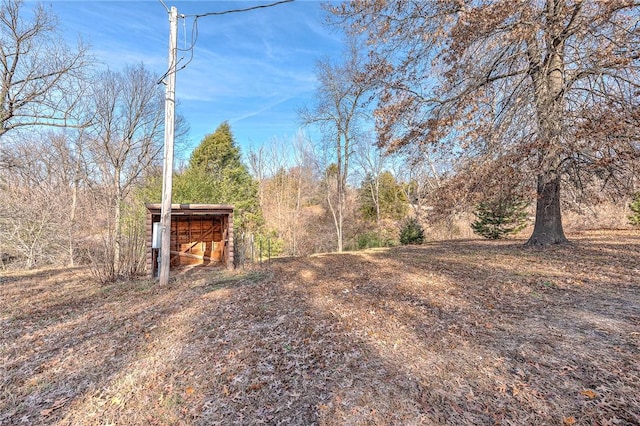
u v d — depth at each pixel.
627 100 6.02
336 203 25.42
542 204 9.09
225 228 9.32
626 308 4.00
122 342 3.93
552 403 2.34
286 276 7.23
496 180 7.29
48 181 15.76
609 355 2.90
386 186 26.23
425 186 19.83
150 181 16.14
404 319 4.23
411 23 7.63
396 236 21.88
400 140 8.56
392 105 8.44
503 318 4.03
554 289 5.02
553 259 7.11
